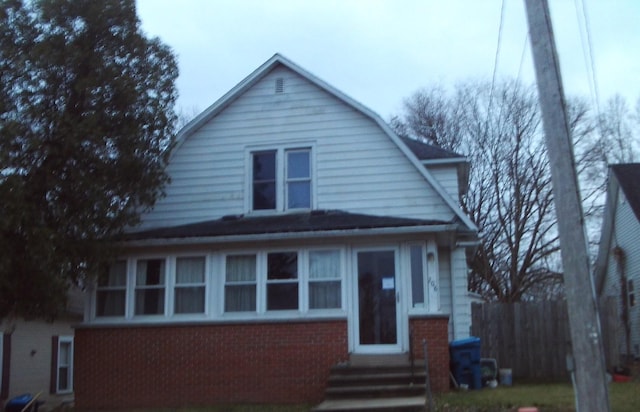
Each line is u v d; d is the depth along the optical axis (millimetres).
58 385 25000
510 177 36781
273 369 14547
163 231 15852
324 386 14258
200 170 16547
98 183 13438
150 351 15094
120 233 14875
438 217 15188
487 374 15922
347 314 14578
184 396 14742
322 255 15078
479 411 11125
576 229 8320
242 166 16422
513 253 35438
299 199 16078
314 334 14547
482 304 18469
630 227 26188
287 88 16594
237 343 14789
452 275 16594
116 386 15055
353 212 15633
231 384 14625
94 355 15297
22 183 12000
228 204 16250
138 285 15602
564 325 17922
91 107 13547
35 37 13148
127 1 14062
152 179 14750
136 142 14039
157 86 14539
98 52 13664
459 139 40000
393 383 13086
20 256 12227
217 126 16719
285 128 16391
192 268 15523
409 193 15469
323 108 16312
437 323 14258
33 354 23359
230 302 15172
